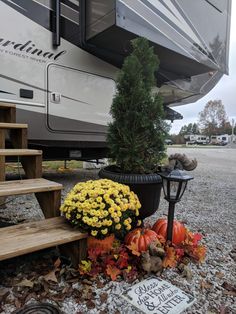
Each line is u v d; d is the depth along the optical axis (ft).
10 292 4.49
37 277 4.89
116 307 4.30
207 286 4.97
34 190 5.42
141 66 7.23
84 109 11.64
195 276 5.30
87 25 10.94
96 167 20.79
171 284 4.98
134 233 5.75
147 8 10.94
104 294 4.59
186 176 5.72
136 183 6.51
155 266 5.19
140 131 7.08
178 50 12.55
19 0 9.55
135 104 7.03
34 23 9.94
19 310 4.09
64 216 5.79
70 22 10.84
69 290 4.62
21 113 9.85
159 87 15.92
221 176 19.79
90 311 4.18
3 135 7.39
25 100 9.89
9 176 14.14
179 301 4.50
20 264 5.31
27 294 4.45
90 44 11.27
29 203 9.82
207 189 14.42
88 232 5.18
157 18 11.41
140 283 4.95
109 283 4.90
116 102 7.22
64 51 10.78
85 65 11.50
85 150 13.88
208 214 9.50
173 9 12.21
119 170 7.38
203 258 5.88
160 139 7.11
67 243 5.25
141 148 7.06
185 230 6.32
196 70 15.26
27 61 9.86
